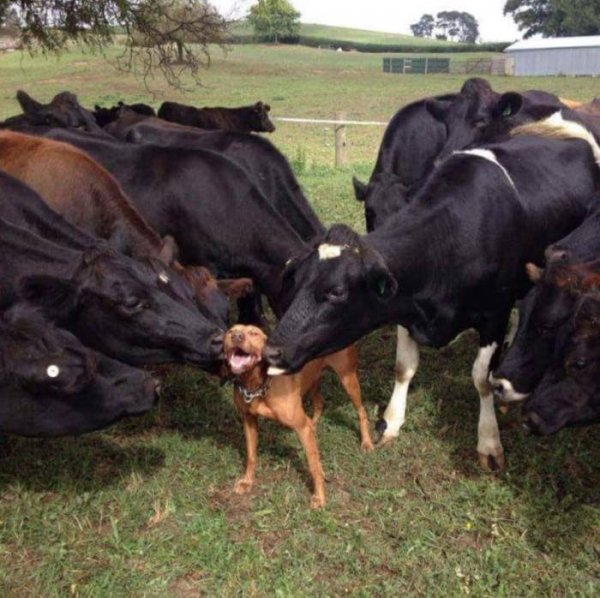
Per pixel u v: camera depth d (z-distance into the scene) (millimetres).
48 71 27828
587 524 2615
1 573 2393
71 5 6801
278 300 3479
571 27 46844
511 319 4039
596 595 2312
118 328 2391
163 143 4641
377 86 26094
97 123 6848
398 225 2768
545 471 2902
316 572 2412
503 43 49938
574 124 3617
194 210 3592
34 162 3367
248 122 8695
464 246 2811
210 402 3420
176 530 2588
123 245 2660
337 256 2463
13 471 2908
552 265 2438
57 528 2580
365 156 10656
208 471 2906
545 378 2391
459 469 2951
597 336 2238
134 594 2307
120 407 2373
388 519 2645
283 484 2814
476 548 2520
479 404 3404
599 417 2375
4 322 2283
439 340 2967
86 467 2900
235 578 2371
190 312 2447
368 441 3053
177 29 7121
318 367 2805
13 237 2391
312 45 49719
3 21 6945
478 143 3635
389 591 2322
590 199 3305
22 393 2303
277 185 4125
